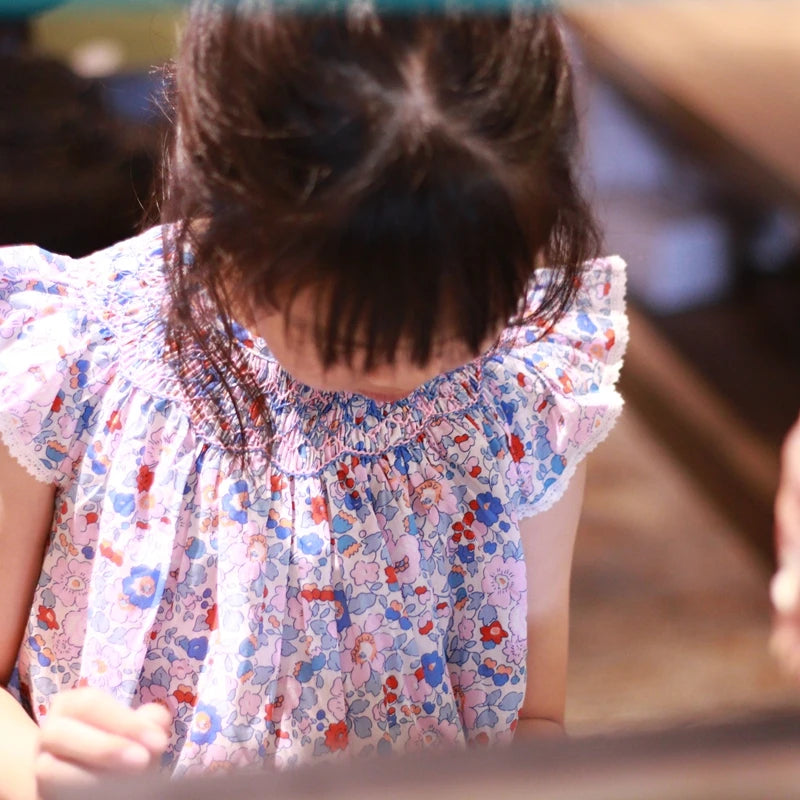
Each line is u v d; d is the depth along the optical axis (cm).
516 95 143
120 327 159
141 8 150
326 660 159
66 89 167
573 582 192
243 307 148
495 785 121
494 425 162
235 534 158
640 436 207
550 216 145
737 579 191
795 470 155
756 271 221
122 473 158
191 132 146
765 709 129
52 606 161
